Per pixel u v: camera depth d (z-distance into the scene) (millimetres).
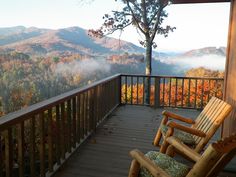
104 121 5234
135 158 2127
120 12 9766
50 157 2873
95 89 4543
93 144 3971
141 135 4461
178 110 6273
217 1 4992
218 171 1859
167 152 2646
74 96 3424
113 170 3125
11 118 2059
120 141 4141
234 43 3891
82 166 3205
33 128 2428
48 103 2682
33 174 2482
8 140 2084
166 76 6422
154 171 1918
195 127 3557
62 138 3139
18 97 14383
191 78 6262
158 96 6531
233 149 1667
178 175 2176
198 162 1650
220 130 4543
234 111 3686
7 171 2119
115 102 6414
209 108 3523
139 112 6078
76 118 3641
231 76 3984
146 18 9141
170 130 3078
